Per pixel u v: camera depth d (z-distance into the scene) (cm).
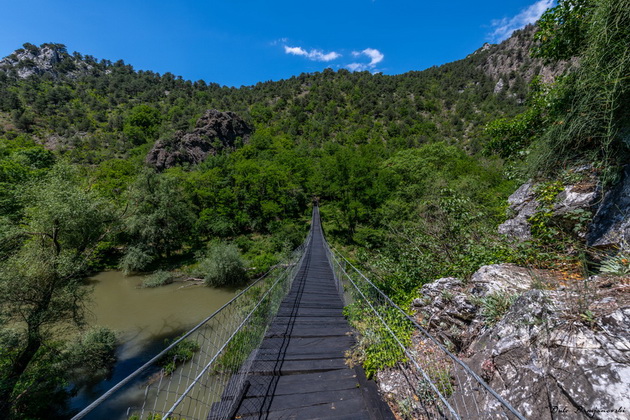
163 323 1373
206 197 3288
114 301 1673
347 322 518
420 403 264
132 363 1030
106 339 1092
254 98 13138
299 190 4312
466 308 320
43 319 827
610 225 286
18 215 1308
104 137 7812
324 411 285
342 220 3203
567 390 170
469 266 434
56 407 816
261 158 6000
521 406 187
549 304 218
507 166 640
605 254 271
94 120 8988
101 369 970
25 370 841
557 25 430
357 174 2931
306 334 462
